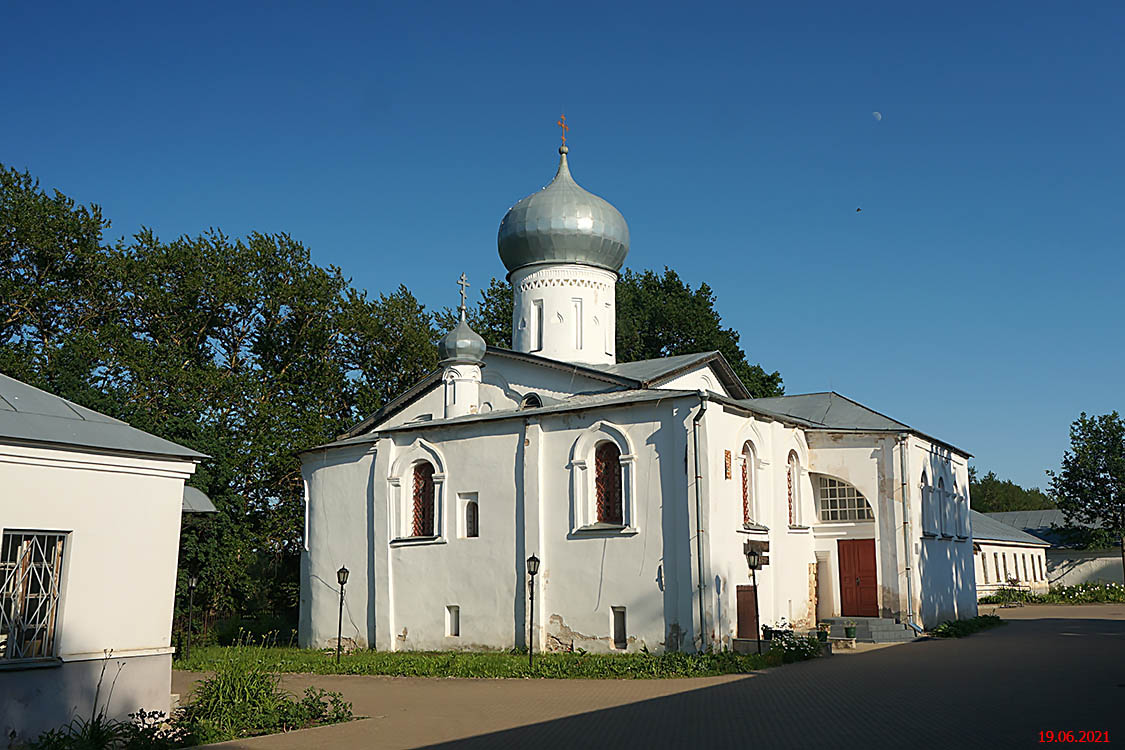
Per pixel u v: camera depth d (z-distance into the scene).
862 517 30.86
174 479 16.12
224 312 43.50
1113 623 35.72
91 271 40.03
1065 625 34.62
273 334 45.03
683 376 31.17
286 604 42.66
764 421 28.44
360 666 24.84
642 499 25.41
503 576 27.69
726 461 25.44
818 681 18.91
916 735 12.73
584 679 21.11
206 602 35.81
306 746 13.48
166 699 15.59
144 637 15.36
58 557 14.50
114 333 37.75
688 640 23.78
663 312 55.47
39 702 13.80
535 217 34.59
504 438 28.52
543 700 17.95
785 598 28.36
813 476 31.66
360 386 46.97
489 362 32.94
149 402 36.91
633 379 29.12
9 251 37.97
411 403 34.59
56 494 14.41
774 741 12.73
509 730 14.48
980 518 63.47
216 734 14.17
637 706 16.56
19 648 13.84
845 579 30.58
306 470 34.22
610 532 25.77
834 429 31.02
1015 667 20.22
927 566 31.31
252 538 37.75
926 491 32.53
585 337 34.47
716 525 24.41
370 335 46.47
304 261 45.47
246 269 43.59
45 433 14.45
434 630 28.95
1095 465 64.06
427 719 15.91
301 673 24.78
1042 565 68.12
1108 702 15.06
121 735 13.56
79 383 33.56
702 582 23.78
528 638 26.69
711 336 55.66
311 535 33.50
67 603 14.37
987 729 12.96
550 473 27.30
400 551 30.25
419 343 48.19
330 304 45.56
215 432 37.22
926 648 25.34
